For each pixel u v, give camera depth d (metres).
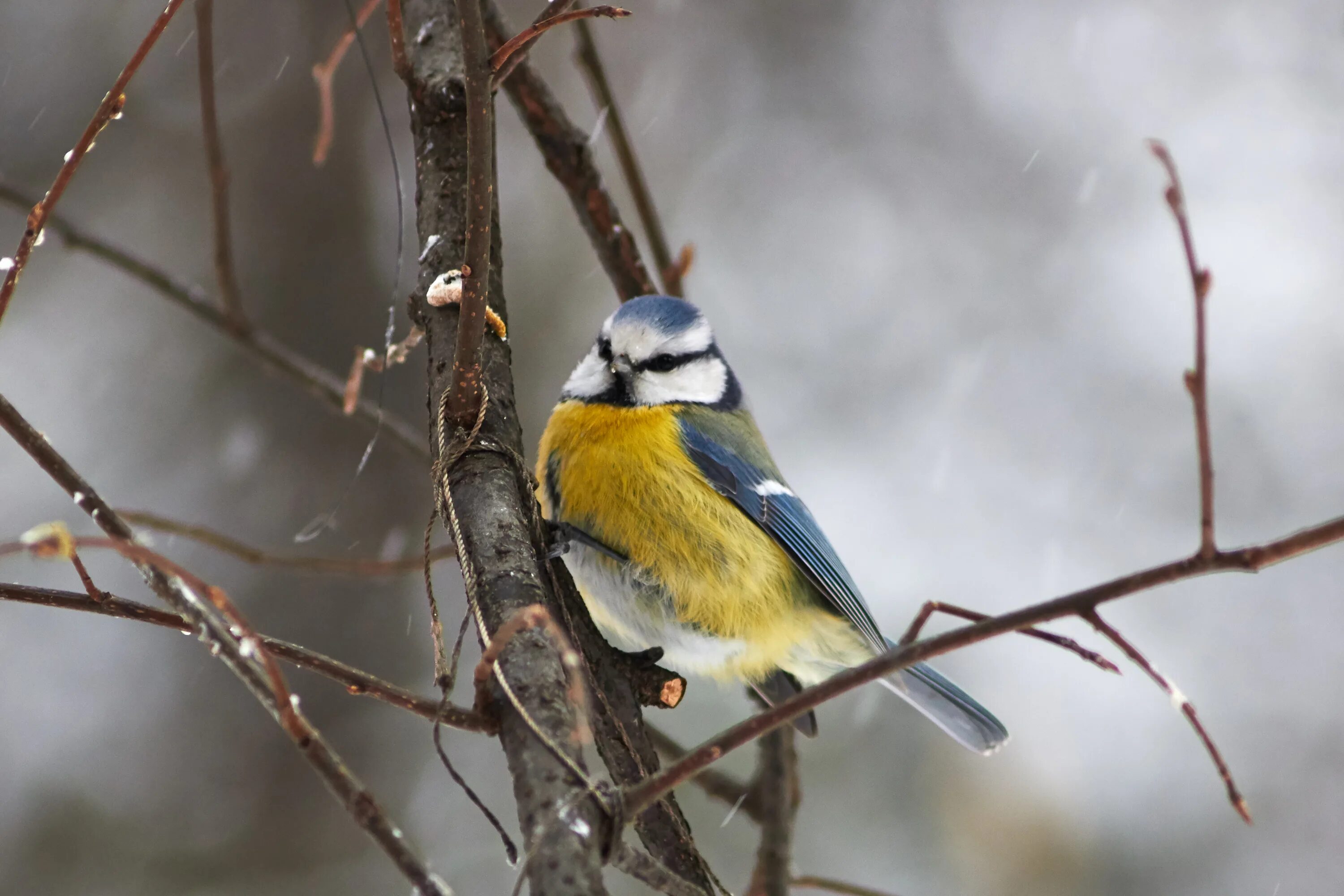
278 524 11.28
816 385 14.23
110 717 10.72
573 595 4.85
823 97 15.38
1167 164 3.50
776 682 7.90
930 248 14.84
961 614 4.70
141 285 12.35
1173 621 12.73
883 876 10.86
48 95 12.98
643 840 4.26
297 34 13.01
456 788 10.67
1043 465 13.66
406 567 6.58
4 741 10.52
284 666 10.87
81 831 10.27
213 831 10.33
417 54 5.47
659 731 7.11
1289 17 15.29
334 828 10.41
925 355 14.34
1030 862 11.12
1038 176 15.01
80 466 11.64
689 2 15.52
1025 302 14.57
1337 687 12.16
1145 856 11.30
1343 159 14.73
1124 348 14.25
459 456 4.34
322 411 11.68
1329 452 13.45
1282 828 11.39
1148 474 13.54
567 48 15.04
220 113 12.85
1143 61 15.38
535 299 13.56
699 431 7.34
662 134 15.08
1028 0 15.66
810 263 14.78
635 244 7.47
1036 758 11.65
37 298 12.38
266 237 12.41
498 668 3.40
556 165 6.99
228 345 12.03
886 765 11.35
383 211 12.68
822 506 13.36
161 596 3.36
